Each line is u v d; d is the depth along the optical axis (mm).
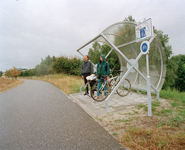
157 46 4543
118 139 2234
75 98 5395
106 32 4527
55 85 10758
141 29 3117
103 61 4598
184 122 2672
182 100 4195
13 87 11578
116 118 3111
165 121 2754
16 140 2395
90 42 4828
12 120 3414
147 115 3158
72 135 2471
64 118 3369
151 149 1866
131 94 5562
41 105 4730
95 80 4926
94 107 4031
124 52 6270
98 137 2342
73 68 17891
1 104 5191
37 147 2137
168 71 10297
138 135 2254
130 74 6348
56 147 2109
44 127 2896
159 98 4703
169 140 2023
